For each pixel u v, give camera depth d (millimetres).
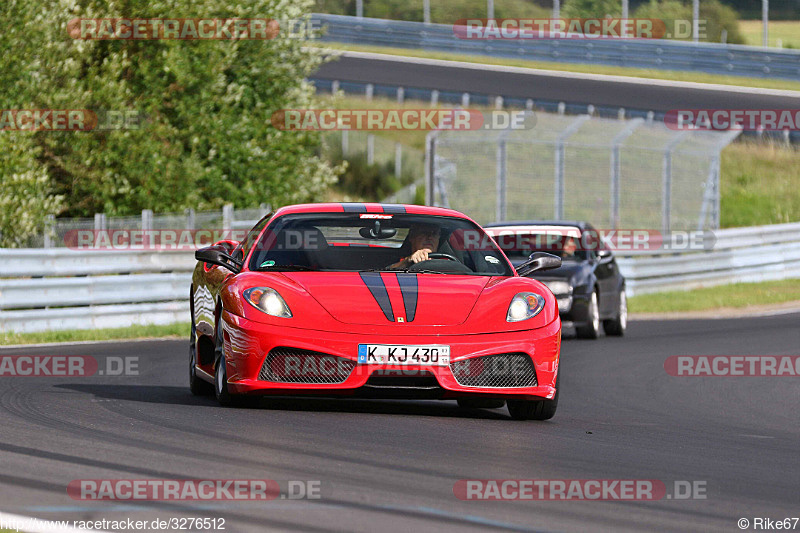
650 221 122500
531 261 30203
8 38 75938
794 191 148000
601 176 129750
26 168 72812
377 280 27062
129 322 57375
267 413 26094
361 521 15719
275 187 90000
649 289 82688
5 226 71312
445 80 165750
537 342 26156
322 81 157125
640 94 155375
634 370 42344
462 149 124562
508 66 183000
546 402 26984
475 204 120812
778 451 24094
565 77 172125
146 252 59219
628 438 25047
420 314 25797
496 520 16031
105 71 83062
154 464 19453
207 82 87000
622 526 16000
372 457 20734
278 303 25922
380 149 155000
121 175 83500
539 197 124188
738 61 173125
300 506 16531
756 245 95938
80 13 82875
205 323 29578
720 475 20578
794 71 170000
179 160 86062
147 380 34625
